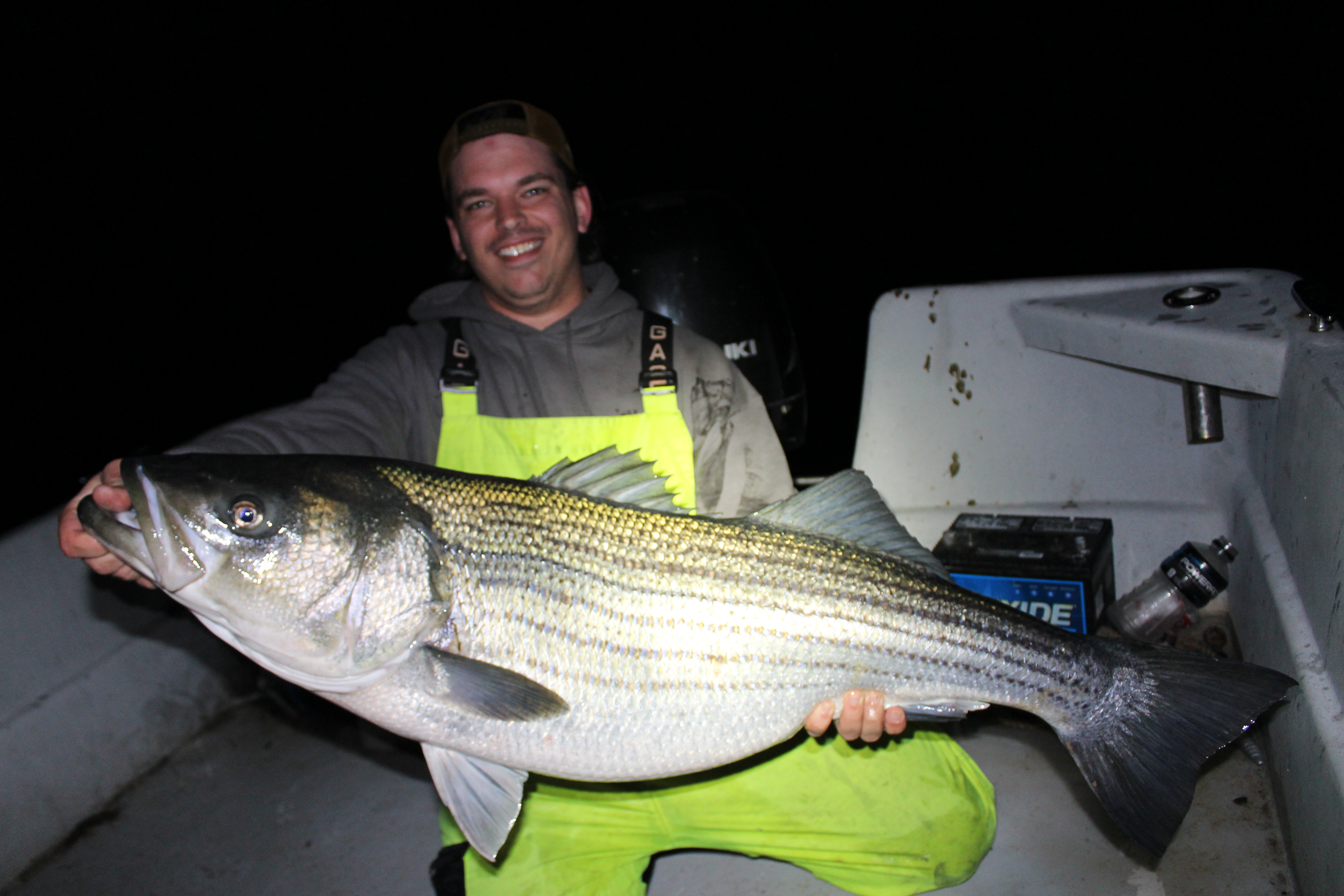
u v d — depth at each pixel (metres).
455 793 1.98
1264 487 2.82
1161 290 3.05
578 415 2.60
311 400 2.47
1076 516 3.28
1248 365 2.49
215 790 3.03
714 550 2.01
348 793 2.97
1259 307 2.70
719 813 2.34
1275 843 2.32
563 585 1.93
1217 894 2.21
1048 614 2.93
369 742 3.16
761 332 3.96
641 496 2.07
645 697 1.96
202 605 1.82
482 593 1.90
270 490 1.81
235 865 2.70
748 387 2.71
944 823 2.30
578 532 1.97
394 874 2.62
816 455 6.31
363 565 1.83
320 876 2.64
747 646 1.99
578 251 2.89
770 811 2.33
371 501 1.87
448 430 2.53
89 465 9.13
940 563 2.13
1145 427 3.21
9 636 2.83
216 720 3.37
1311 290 2.51
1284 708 2.29
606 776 1.99
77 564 3.06
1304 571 2.30
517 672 1.90
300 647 1.84
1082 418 3.28
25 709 2.79
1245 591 2.85
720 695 1.99
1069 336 3.08
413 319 2.80
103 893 2.62
